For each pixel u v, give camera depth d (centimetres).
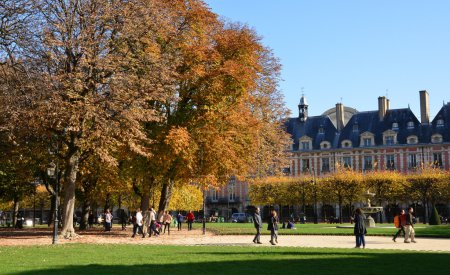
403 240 2645
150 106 3055
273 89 4391
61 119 2472
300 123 9200
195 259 1578
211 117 3053
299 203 7362
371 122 8594
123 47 2791
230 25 3900
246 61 3303
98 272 1275
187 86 3189
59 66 2630
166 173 3173
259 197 7475
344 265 1414
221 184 3494
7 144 2917
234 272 1274
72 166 2898
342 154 8569
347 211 8094
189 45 3119
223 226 5103
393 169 8144
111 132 2616
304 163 8844
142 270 1312
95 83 2628
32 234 3331
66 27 2620
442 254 1738
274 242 2509
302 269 1328
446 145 7844
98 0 2662
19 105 2439
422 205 7575
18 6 2434
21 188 4434
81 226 4359
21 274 1246
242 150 3366
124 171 3334
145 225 3097
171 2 3136
